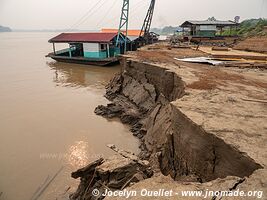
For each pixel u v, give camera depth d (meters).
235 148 7.26
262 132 8.26
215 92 13.16
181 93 15.84
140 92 24.41
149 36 66.81
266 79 17.31
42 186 13.09
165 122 15.71
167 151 11.25
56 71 45.16
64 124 21.16
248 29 59.44
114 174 9.95
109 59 46.16
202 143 8.57
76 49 55.03
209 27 52.72
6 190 12.83
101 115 23.19
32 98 28.78
